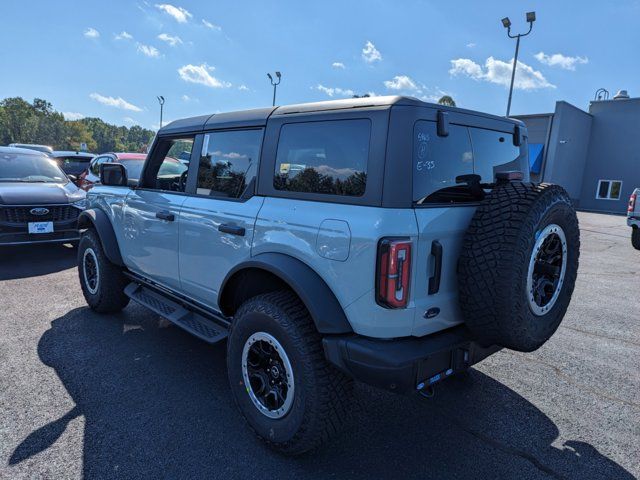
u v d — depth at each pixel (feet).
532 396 11.62
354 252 7.61
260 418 9.14
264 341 9.01
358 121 8.03
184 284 11.97
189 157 11.93
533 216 7.77
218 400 10.88
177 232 11.81
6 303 17.44
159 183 13.23
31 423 9.68
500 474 8.60
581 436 9.91
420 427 10.14
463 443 9.57
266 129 9.76
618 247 38.37
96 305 16.01
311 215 8.38
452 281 8.41
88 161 44.50
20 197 22.59
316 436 8.32
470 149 9.15
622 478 8.57
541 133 88.28
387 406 11.02
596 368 13.35
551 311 8.86
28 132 422.41
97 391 11.12
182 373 12.16
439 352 8.01
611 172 97.30
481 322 8.02
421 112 7.86
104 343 13.96
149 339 14.37
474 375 12.76
